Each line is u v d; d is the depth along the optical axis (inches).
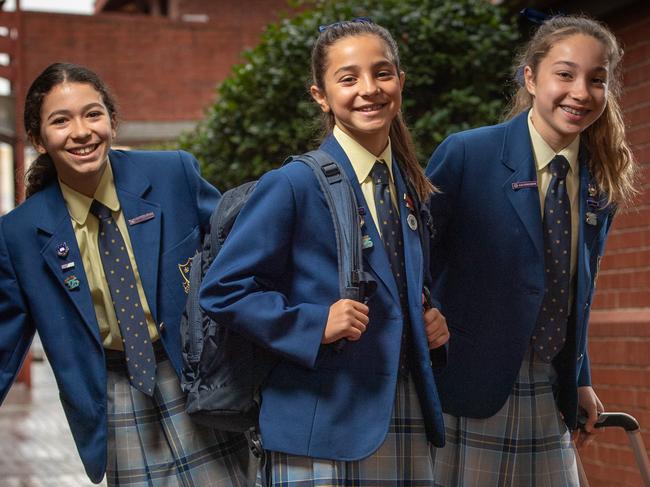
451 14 309.1
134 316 153.9
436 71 309.4
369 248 128.5
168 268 157.2
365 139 132.1
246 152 341.7
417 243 132.8
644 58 263.1
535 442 146.9
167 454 156.7
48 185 159.5
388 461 128.7
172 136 815.1
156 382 156.3
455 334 148.6
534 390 147.2
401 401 130.5
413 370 129.8
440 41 307.6
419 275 130.3
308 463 126.1
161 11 966.4
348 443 124.3
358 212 128.0
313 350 122.2
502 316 145.4
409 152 136.8
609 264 271.3
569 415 147.4
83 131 150.8
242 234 126.7
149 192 159.8
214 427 140.3
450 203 148.3
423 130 298.0
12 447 383.9
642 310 257.0
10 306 155.3
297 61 322.0
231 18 877.2
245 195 140.5
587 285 146.8
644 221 258.8
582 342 152.3
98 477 153.3
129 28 806.5
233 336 133.0
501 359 144.9
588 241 146.6
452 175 147.6
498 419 146.6
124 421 156.1
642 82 263.7
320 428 124.7
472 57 303.7
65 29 783.1
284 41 323.9
